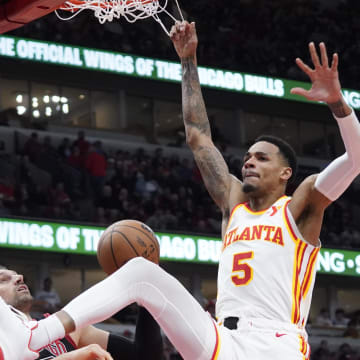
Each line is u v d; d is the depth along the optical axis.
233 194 5.63
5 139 25.55
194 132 5.96
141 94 29.08
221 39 29.59
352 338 23.92
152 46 26.94
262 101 30.31
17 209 22.02
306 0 31.98
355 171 4.93
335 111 4.92
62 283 24.58
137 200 24.77
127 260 5.38
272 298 4.96
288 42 30.92
